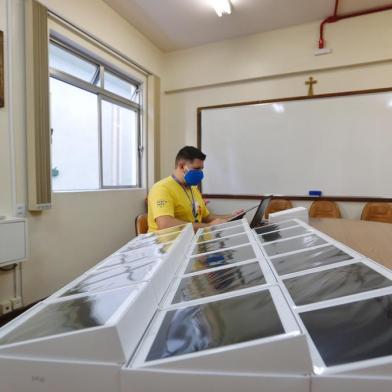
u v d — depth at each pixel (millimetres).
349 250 748
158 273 614
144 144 3875
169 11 3154
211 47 3881
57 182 2686
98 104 3127
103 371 382
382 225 1963
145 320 470
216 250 945
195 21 3355
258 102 3686
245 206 3822
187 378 360
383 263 959
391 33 3066
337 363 341
